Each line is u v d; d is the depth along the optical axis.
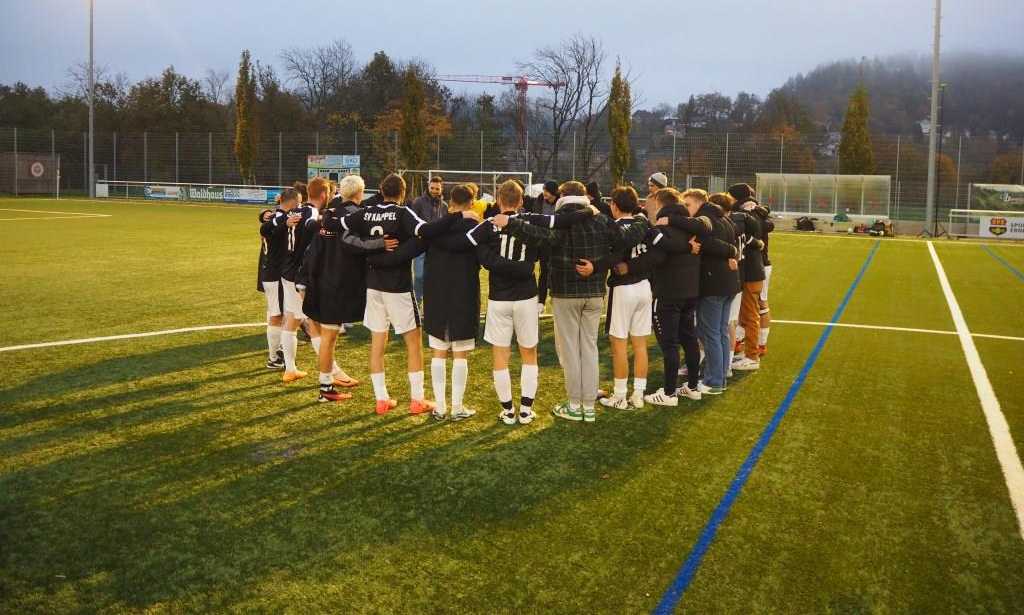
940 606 3.20
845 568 3.50
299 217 6.41
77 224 24.80
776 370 7.29
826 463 4.80
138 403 5.86
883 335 9.08
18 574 3.35
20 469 4.52
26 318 9.21
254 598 3.18
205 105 58.47
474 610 3.11
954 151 36.34
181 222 26.58
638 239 5.46
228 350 7.70
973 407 6.08
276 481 4.39
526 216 5.30
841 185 31.20
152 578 3.33
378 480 4.43
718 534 3.80
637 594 3.24
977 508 4.16
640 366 5.90
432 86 63.62
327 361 5.96
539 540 3.71
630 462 4.77
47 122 58.06
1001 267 17.53
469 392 6.40
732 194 7.46
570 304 5.45
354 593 3.23
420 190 38.19
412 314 5.65
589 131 55.12
